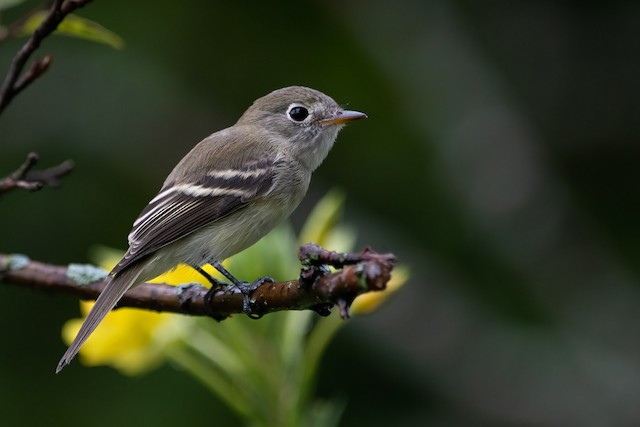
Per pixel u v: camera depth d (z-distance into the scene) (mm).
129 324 7133
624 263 13516
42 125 12211
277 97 8656
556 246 13531
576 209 13820
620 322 12992
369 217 12938
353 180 13164
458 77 14141
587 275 13328
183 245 7609
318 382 11711
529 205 13609
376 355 11914
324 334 7113
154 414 10820
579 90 14727
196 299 6633
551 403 12250
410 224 13016
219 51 13281
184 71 13055
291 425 7004
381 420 11797
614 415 12297
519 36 15055
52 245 11648
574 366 12570
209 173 7871
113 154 12297
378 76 13547
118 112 12461
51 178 6836
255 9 13406
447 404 12070
